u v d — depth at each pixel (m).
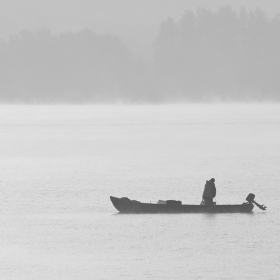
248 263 111.12
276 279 103.06
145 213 147.38
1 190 190.75
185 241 124.88
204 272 106.62
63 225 139.88
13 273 107.56
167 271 107.38
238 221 139.50
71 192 186.12
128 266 110.25
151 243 123.56
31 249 121.31
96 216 148.25
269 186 194.00
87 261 113.38
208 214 146.00
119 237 128.50
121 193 184.75
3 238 129.50
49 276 106.00
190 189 191.38
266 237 126.88
